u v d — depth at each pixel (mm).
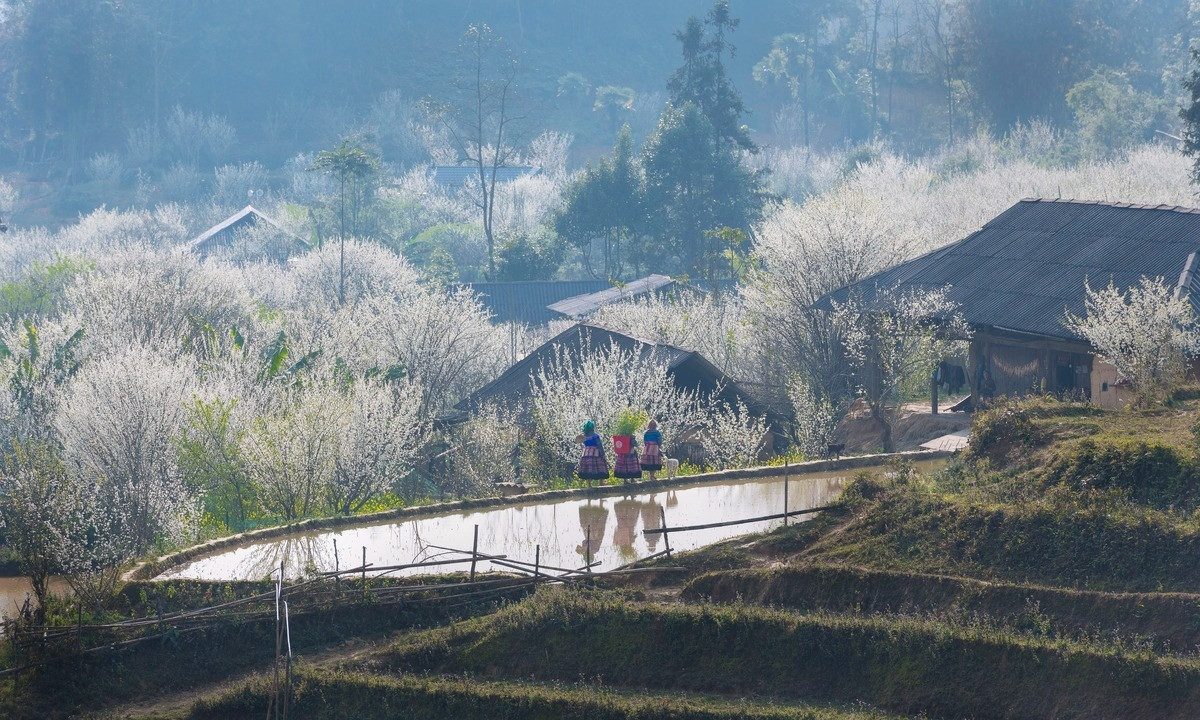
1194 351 46594
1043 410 39906
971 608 29953
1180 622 27484
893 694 28234
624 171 157125
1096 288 55094
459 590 35906
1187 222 57375
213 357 67375
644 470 48906
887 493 35875
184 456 55125
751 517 41156
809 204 87438
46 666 32188
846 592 31922
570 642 32031
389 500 56281
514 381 72562
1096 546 30328
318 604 35438
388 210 176250
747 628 30594
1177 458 33094
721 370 73750
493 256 168000
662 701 28906
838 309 65312
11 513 39156
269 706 30562
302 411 52938
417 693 30531
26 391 63156
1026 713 26688
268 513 53281
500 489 51219
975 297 59812
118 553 40531
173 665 33406
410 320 79250
